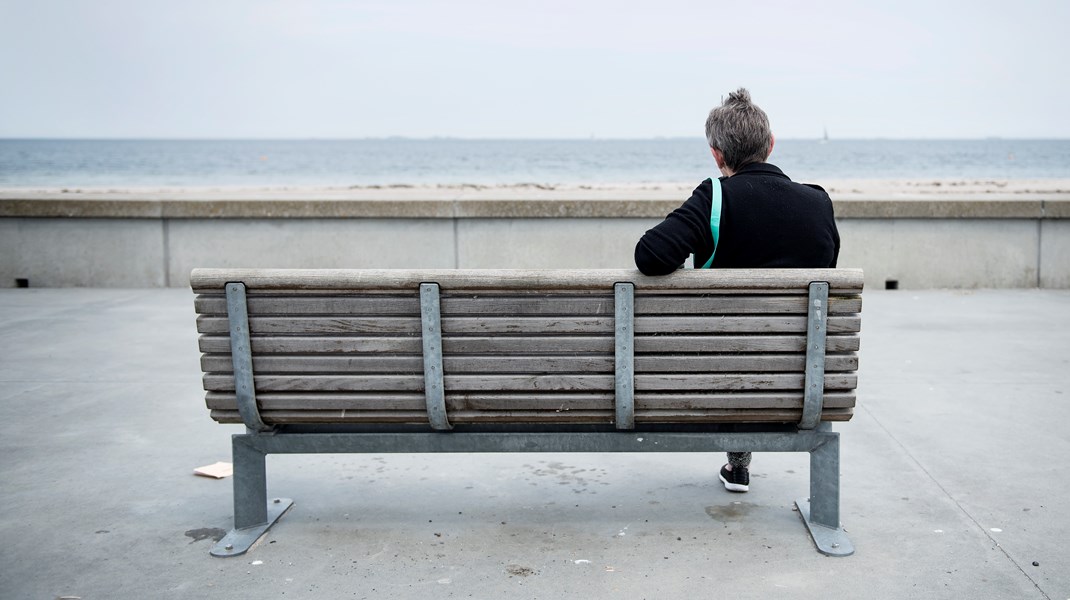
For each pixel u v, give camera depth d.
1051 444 4.24
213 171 86.56
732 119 3.15
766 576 2.90
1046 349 6.25
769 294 2.85
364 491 3.75
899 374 5.61
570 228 9.16
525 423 3.14
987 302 8.24
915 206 8.89
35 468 4.04
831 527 3.21
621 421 2.98
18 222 9.46
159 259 9.46
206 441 4.43
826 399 2.94
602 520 3.40
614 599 2.75
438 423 3.02
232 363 3.00
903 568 2.95
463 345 2.92
